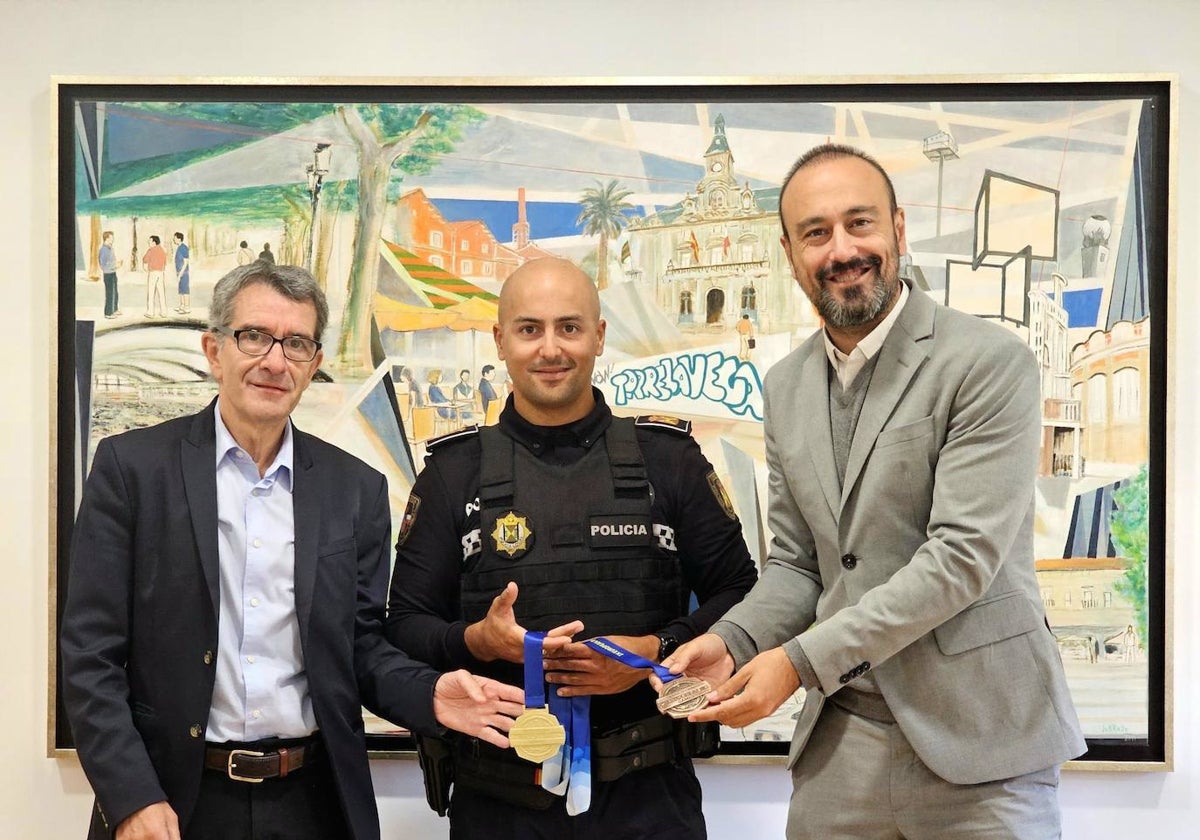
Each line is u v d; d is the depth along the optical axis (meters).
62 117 2.17
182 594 1.61
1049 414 2.16
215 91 2.19
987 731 1.52
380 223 2.20
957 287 2.18
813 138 2.19
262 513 1.69
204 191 2.20
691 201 2.20
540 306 1.76
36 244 2.22
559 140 2.20
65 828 2.18
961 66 2.23
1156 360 2.15
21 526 2.20
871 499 1.58
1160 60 2.21
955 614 1.52
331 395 2.20
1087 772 2.16
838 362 1.70
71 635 1.60
